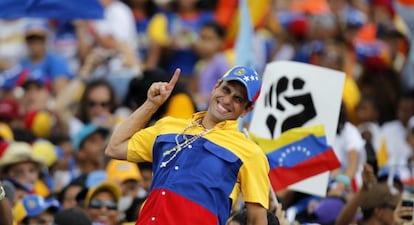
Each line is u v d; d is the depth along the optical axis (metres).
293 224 23.00
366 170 22.92
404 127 32.44
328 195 24.84
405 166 27.64
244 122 24.27
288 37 37.06
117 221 24.45
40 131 31.59
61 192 25.80
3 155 25.86
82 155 28.59
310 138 22.28
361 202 22.69
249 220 18.14
